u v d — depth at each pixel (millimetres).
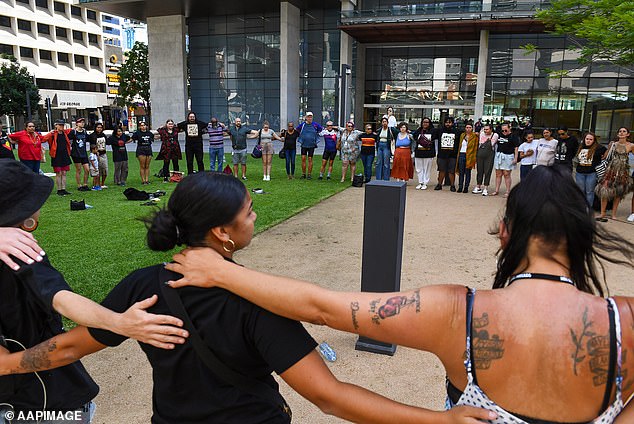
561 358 1072
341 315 1216
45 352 1499
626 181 8789
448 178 13594
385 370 3668
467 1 28438
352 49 32281
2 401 1700
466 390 1147
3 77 44375
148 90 50062
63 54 68938
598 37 10617
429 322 1168
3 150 10750
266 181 13547
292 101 35031
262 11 36938
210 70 39281
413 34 31578
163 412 1404
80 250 6609
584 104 29891
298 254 6629
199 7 35719
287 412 1492
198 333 1294
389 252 3566
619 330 1075
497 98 31594
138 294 1398
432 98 34844
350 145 13180
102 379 3518
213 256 1333
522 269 1203
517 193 1227
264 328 1273
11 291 1610
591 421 1087
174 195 1407
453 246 7078
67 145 11188
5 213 1633
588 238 1170
